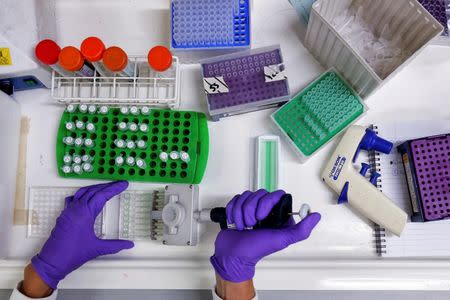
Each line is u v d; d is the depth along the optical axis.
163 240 0.95
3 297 1.05
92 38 0.91
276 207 0.89
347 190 0.98
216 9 1.02
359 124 1.06
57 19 1.10
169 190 0.96
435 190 0.97
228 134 1.05
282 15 1.10
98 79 1.04
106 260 0.98
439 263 0.96
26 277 0.93
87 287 0.97
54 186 1.04
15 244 1.02
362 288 0.96
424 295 1.00
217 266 0.90
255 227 0.94
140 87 1.05
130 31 1.10
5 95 0.97
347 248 1.01
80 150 1.02
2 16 0.87
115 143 1.00
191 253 1.01
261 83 1.03
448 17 1.08
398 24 0.99
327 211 1.02
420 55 1.07
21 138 1.05
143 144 1.00
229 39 1.01
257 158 1.02
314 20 0.93
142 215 1.01
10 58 0.92
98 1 1.10
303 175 1.03
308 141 1.01
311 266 0.96
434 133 1.04
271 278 0.96
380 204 0.96
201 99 1.07
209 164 1.04
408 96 1.06
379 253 1.00
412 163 0.98
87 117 1.03
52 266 0.92
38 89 1.07
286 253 1.01
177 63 1.00
